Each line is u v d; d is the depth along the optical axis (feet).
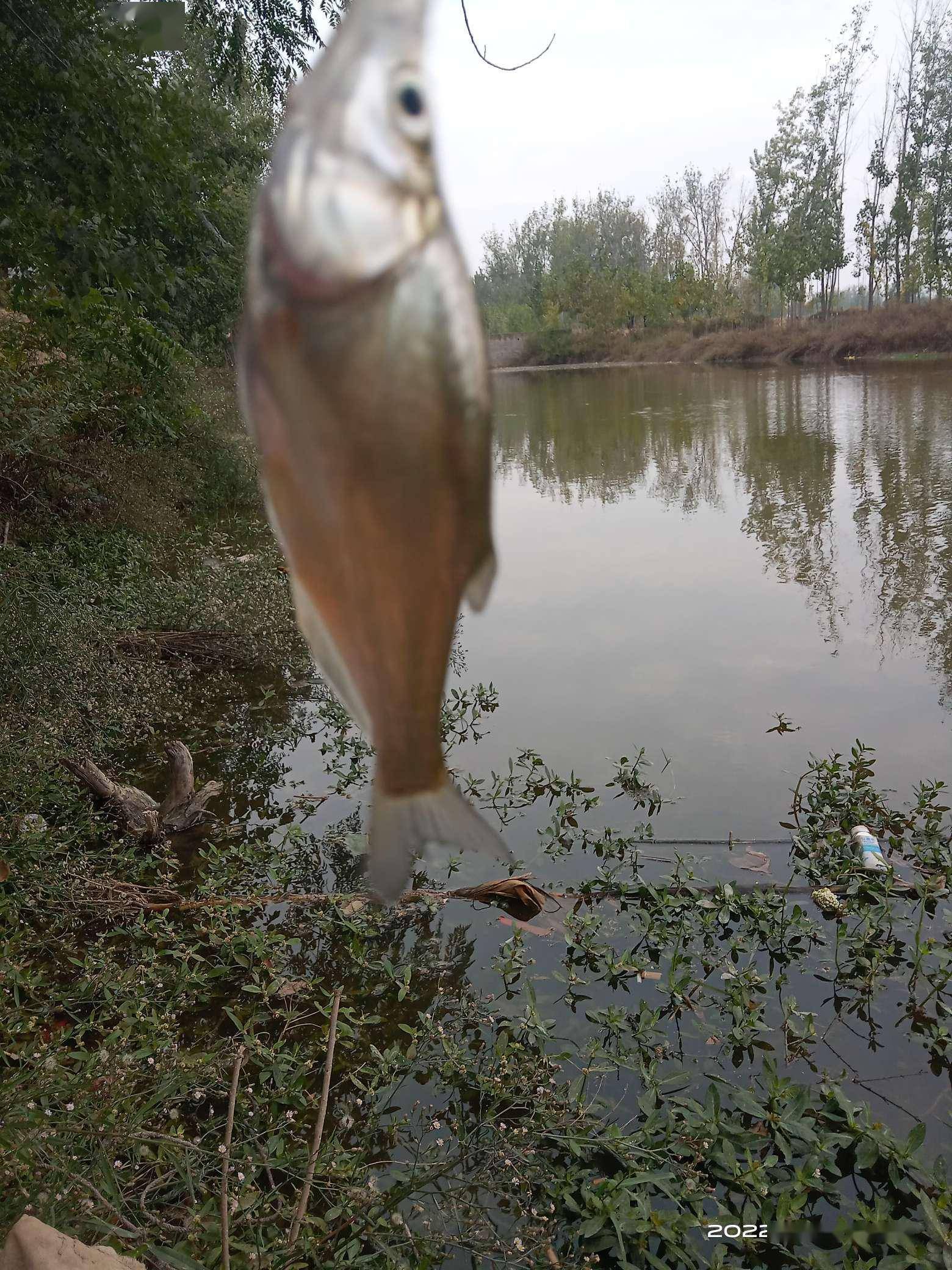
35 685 18.66
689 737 22.30
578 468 66.28
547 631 30.99
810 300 204.44
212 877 15.76
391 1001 13.35
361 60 0.99
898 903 15.61
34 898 14.12
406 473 1.01
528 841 17.93
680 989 13.01
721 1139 10.64
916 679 25.30
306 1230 8.89
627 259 303.89
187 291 29.12
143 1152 8.86
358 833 17.84
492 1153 9.90
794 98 177.27
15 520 29.07
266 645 26.35
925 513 43.21
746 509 48.03
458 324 1.00
